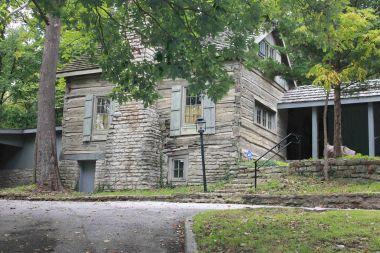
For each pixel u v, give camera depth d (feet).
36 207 37.99
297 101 69.97
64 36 69.51
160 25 26.68
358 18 40.32
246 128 59.98
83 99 67.41
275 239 22.97
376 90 65.41
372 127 65.41
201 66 27.96
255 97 63.41
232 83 29.60
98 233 26.63
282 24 40.42
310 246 21.47
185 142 60.39
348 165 46.34
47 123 56.13
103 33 30.12
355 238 22.43
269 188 45.65
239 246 22.02
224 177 56.95
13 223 29.60
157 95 31.58
